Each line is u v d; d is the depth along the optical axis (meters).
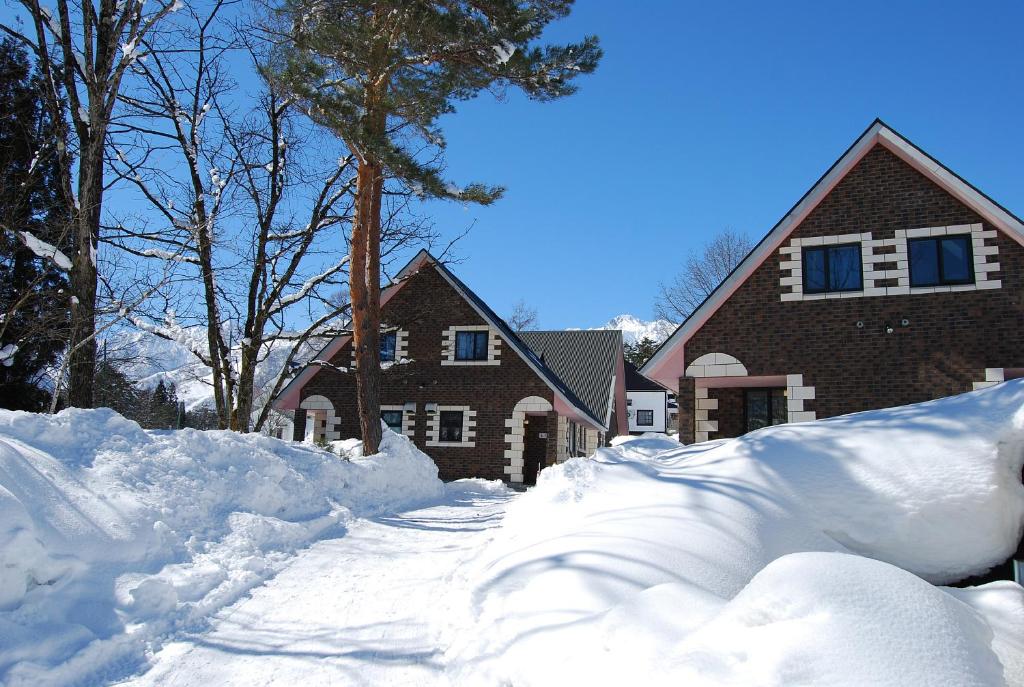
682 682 3.13
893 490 6.39
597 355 35.94
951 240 14.91
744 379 15.95
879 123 15.36
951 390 14.30
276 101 17.80
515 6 14.45
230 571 7.30
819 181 15.52
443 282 26.75
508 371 25.78
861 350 14.98
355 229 17.08
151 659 5.19
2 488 5.49
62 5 12.77
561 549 5.88
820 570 3.65
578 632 4.19
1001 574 6.14
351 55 14.47
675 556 5.37
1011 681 4.09
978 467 6.34
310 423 36.44
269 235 17.72
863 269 15.23
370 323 17.16
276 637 5.70
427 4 14.12
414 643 5.57
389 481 15.55
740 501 6.40
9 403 18.11
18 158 14.89
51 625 5.09
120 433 8.64
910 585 3.58
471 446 25.44
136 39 13.66
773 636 3.26
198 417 47.47
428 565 8.17
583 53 15.02
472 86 15.41
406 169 14.30
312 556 8.57
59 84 13.66
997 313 14.29
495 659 4.50
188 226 15.51
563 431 27.75
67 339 14.27
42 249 12.64
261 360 17.72
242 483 9.75
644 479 7.54
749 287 15.91
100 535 6.29
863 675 2.96
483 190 14.93
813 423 7.79
